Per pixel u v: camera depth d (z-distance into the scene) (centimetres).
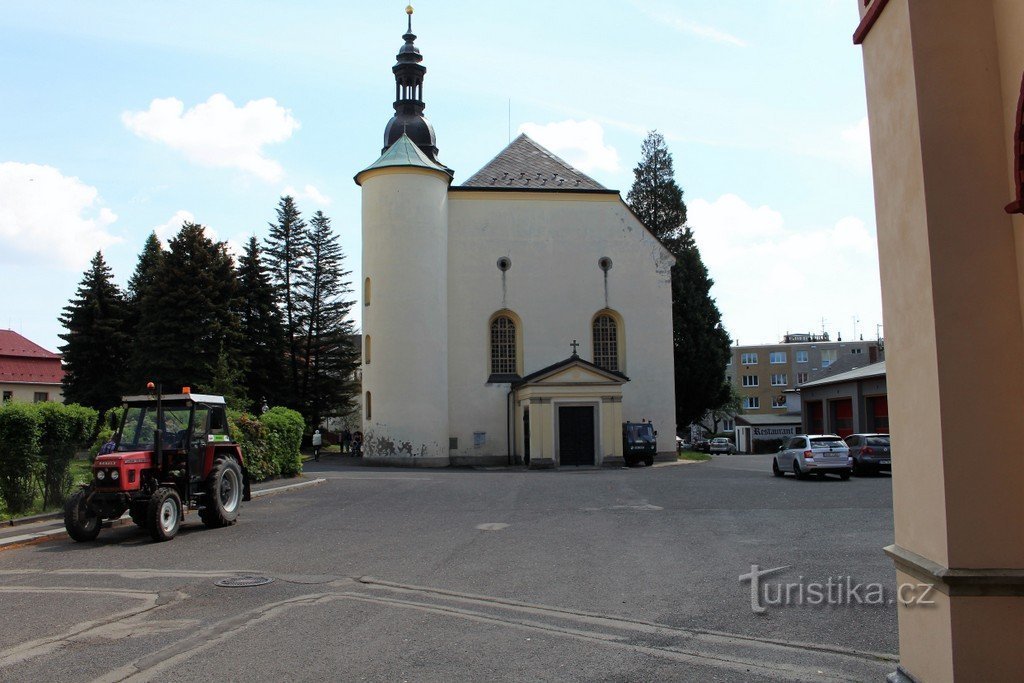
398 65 4747
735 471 3322
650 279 4409
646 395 4334
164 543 1352
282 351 5562
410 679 639
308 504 1923
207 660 686
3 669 665
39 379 6856
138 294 5606
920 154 546
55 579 1055
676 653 708
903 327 587
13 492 1587
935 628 532
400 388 3988
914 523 572
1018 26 515
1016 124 507
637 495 2073
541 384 3838
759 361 10919
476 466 4088
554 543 1300
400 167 4100
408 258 4062
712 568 1078
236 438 2316
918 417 562
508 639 754
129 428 1510
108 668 665
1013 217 531
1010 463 517
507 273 4338
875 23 626
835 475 2956
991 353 525
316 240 5941
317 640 749
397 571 1083
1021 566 511
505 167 4600
